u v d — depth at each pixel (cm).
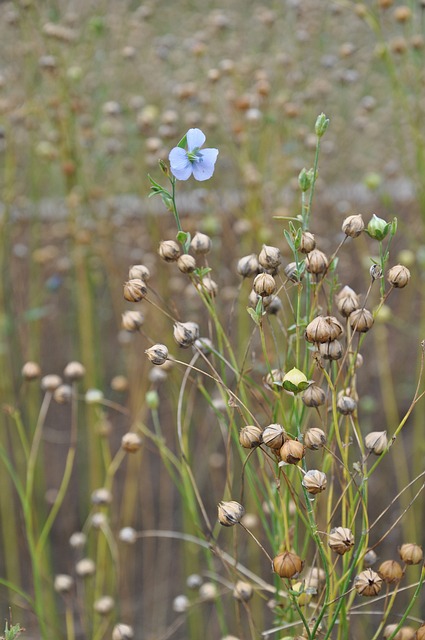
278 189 115
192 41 131
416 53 104
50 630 103
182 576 117
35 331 127
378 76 137
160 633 110
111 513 112
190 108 132
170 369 86
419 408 115
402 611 101
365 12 102
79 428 127
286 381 70
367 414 125
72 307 129
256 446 71
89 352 116
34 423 121
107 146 121
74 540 90
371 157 142
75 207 114
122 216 132
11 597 111
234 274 120
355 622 98
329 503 74
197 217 125
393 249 135
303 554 76
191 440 130
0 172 129
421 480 112
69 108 109
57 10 114
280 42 134
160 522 123
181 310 123
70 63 115
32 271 129
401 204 137
